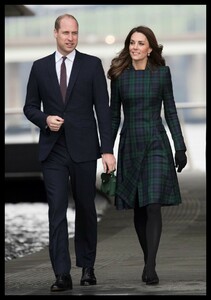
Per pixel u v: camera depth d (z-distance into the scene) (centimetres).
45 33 12269
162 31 13362
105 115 1641
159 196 1644
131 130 1681
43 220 3444
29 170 4206
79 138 1634
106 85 1650
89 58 1647
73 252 2267
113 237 2539
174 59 13600
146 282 1633
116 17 13175
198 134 7688
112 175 1681
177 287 1593
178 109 4747
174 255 2122
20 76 13025
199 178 4344
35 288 1652
